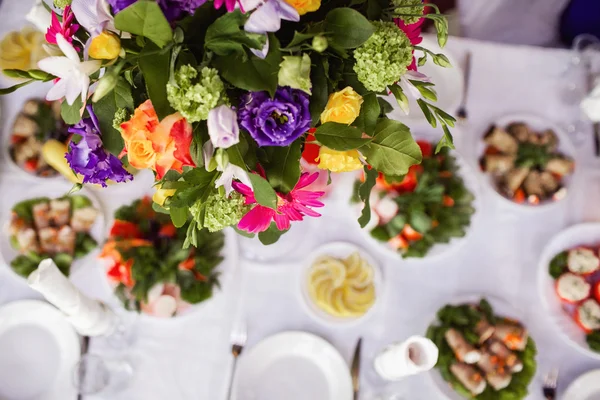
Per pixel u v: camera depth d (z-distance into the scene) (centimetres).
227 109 51
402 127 63
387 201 116
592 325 116
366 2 62
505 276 123
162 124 52
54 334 112
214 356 113
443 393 111
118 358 111
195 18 53
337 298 115
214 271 114
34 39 129
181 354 113
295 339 112
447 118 64
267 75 52
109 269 107
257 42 50
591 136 135
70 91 54
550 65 139
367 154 62
